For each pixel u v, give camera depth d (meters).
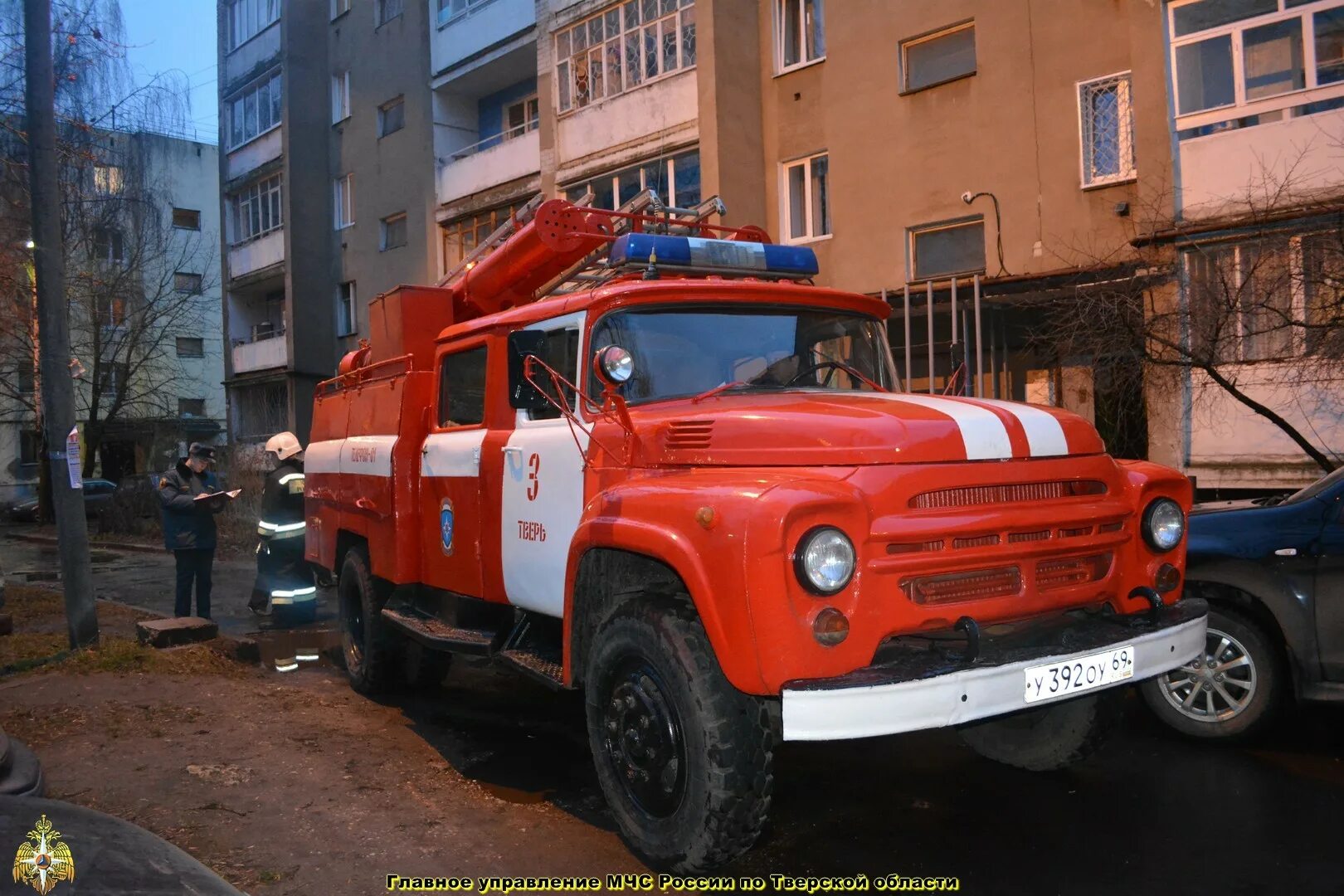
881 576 3.31
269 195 30.11
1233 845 3.95
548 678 4.40
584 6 19.59
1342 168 11.43
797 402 4.13
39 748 5.05
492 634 5.14
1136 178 13.43
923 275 15.89
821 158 17.20
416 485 5.92
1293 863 3.77
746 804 3.40
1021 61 14.56
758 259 5.28
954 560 3.40
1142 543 4.02
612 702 3.90
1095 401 14.88
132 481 22.66
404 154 25.39
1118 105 13.81
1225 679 5.14
